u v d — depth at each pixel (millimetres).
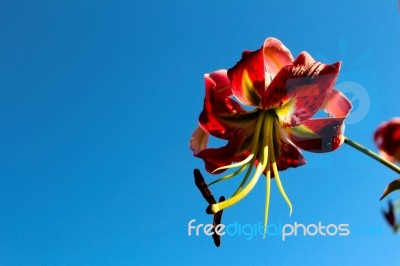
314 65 416
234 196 424
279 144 458
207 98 461
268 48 433
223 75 462
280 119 449
